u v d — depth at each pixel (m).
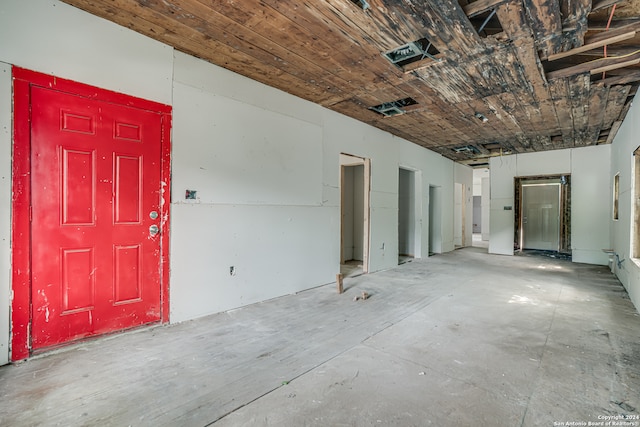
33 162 2.14
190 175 2.96
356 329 2.76
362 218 6.60
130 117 2.59
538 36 2.50
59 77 2.23
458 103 4.07
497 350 2.36
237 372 2.01
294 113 3.92
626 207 4.18
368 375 1.99
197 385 1.86
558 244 7.65
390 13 2.26
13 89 2.05
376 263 5.40
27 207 2.12
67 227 2.29
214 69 3.12
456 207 9.05
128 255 2.60
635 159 3.72
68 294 2.30
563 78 3.27
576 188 6.73
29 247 2.13
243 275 3.39
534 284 4.52
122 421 1.53
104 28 2.43
